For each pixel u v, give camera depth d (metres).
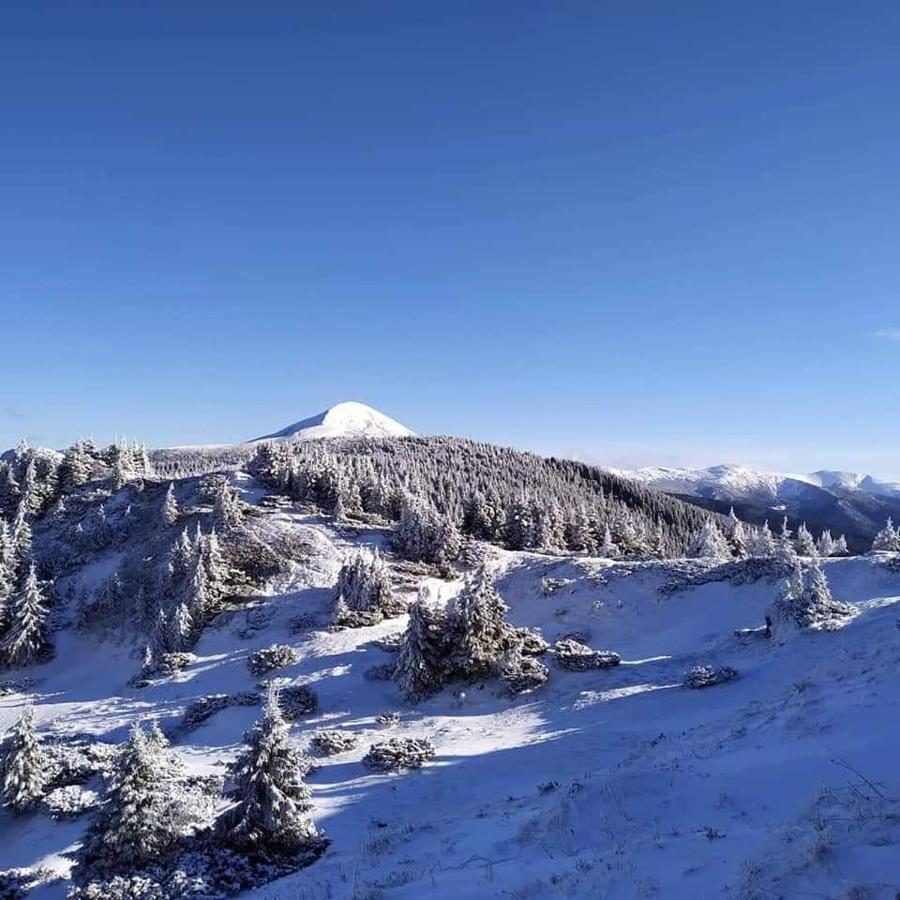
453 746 30.34
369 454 150.50
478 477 125.00
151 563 62.69
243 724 36.62
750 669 33.44
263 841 18.02
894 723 16.70
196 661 47.44
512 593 57.88
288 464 81.62
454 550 64.88
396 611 52.50
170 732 37.47
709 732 22.28
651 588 53.09
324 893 14.20
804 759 15.45
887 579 46.03
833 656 30.33
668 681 34.97
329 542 64.31
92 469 86.38
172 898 15.83
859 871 9.05
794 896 8.84
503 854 13.95
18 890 20.00
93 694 46.31
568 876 11.35
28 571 59.12
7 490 80.44
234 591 56.12
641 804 14.59
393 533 69.69
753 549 85.12
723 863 10.62
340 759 30.06
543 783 22.50
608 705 32.81
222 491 68.62
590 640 48.59
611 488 171.62
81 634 56.66
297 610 53.19
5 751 26.98
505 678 37.78
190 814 19.12
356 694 39.28
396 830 19.39
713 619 47.16
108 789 18.09
